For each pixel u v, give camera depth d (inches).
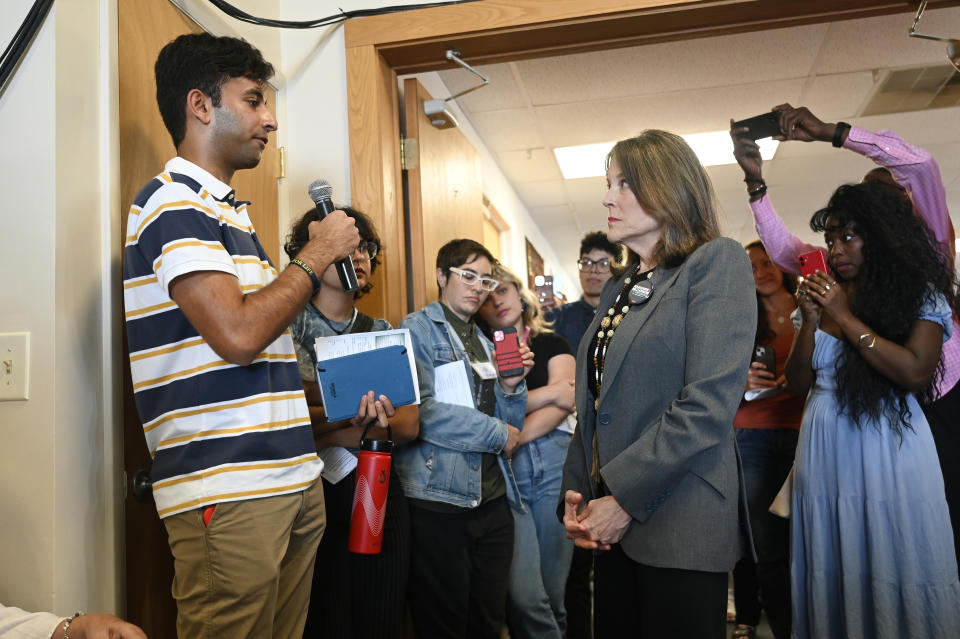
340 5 100.6
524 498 95.3
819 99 166.6
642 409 53.9
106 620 42.7
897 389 71.4
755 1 91.7
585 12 94.0
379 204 96.7
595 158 202.8
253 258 55.3
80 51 59.8
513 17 95.6
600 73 149.8
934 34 136.1
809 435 76.3
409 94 107.9
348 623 69.4
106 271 60.2
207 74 55.4
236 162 57.5
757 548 100.4
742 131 99.3
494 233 212.4
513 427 85.7
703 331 51.7
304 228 76.6
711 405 49.5
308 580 56.8
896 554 68.8
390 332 67.7
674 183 56.4
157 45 71.9
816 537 74.0
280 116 99.3
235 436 49.6
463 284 88.7
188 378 50.1
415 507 77.7
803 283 78.2
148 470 63.7
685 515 51.1
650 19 94.9
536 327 103.7
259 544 49.1
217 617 48.6
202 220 50.7
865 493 71.1
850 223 77.1
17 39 56.6
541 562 95.4
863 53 143.8
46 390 54.0
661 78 152.9
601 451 55.6
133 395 62.6
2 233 56.1
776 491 101.0
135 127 67.4
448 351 84.4
